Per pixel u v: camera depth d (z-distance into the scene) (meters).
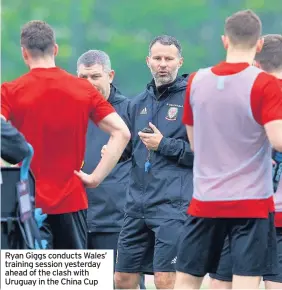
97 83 27.02
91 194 27.86
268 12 173.62
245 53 21.36
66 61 172.62
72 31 172.50
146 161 26.36
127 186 27.45
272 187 21.67
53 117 22.25
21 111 22.19
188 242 21.83
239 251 21.31
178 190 25.98
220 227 21.58
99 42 173.62
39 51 22.42
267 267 21.41
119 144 22.78
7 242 20.94
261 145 21.20
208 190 21.39
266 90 20.83
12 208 20.89
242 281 21.34
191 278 21.92
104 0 176.62
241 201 21.22
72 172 22.58
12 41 173.25
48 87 22.23
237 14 21.52
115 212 27.83
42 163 22.34
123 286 27.05
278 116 20.73
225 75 21.17
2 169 20.83
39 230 22.02
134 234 26.64
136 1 176.75
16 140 20.59
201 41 173.75
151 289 34.12
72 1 173.00
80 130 22.55
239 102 21.00
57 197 22.44
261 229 21.27
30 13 178.25
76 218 22.80
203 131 21.41
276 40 24.72
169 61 26.09
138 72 172.38
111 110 22.78
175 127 26.16
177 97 26.31
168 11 175.62
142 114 26.53
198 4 174.62
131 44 172.75
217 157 21.33
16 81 22.33
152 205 26.20
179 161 25.89
